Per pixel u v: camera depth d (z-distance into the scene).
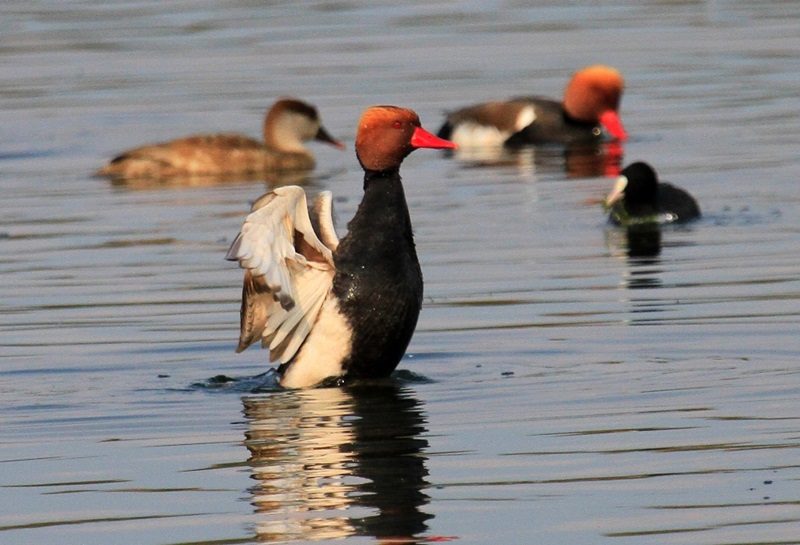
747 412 10.57
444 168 23.27
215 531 8.55
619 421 10.49
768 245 16.81
